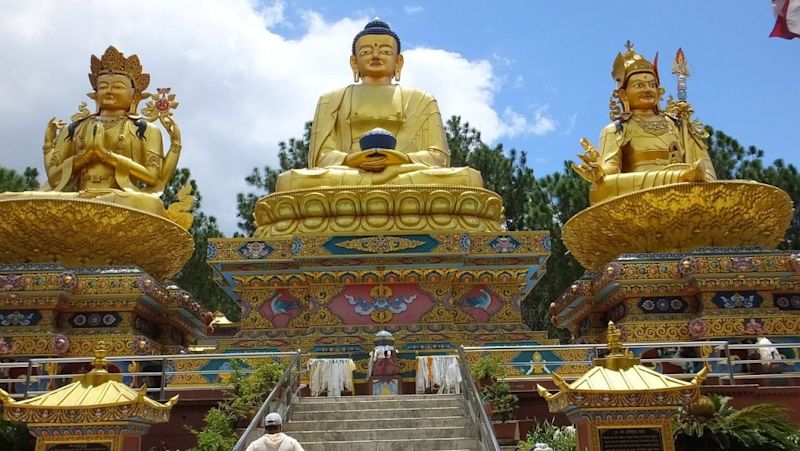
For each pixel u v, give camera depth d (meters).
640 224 18.14
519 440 12.88
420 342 17.77
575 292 19.70
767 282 16.69
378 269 18.47
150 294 17.56
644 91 20.84
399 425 12.77
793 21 16.62
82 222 17.69
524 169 33.22
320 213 19.36
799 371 15.73
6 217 17.39
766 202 17.88
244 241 18.83
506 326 18.73
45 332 16.50
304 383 15.59
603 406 9.08
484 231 19.33
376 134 21.03
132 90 20.94
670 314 17.14
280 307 19.00
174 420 14.15
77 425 9.18
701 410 12.05
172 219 20.06
